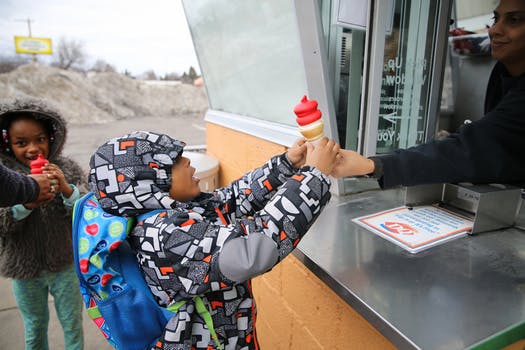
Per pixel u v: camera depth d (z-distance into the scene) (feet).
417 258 2.43
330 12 3.60
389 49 3.75
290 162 2.79
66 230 4.30
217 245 2.02
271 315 4.71
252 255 1.96
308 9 3.29
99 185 2.19
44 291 4.46
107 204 2.21
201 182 5.96
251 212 2.87
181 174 2.44
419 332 1.67
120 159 2.18
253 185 2.86
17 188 3.36
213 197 2.87
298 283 3.88
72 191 4.25
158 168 2.28
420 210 3.26
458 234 2.74
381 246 2.63
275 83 4.73
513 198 2.83
